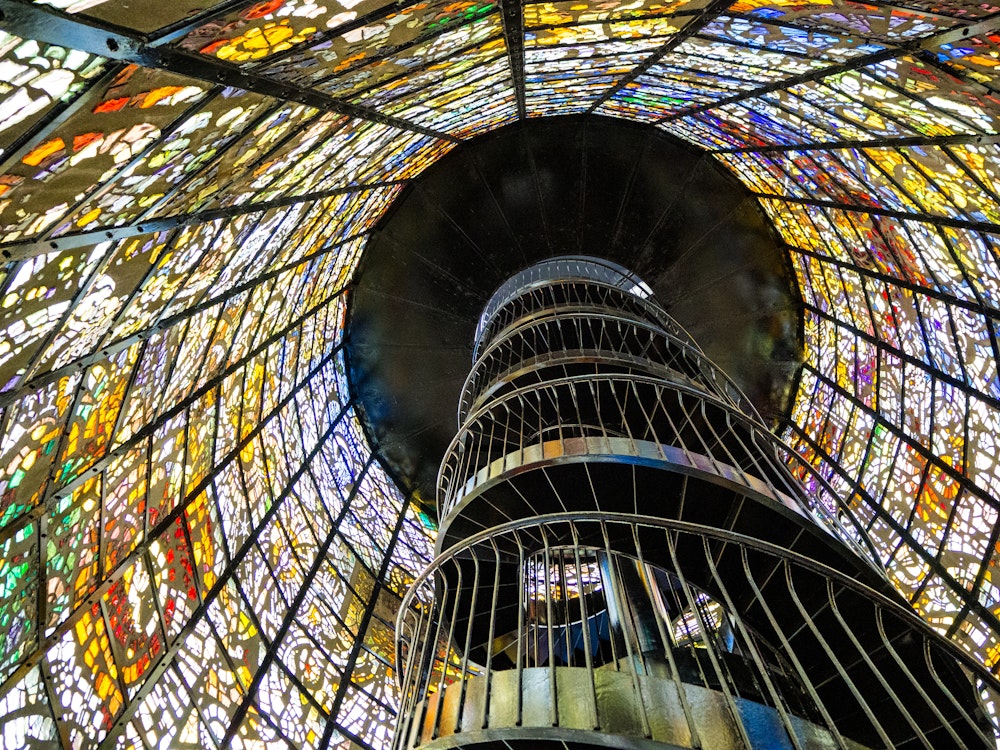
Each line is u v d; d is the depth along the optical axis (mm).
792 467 15617
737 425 9594
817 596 6387
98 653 6984
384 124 9031
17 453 5762
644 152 15352
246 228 8469
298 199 9188
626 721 4340
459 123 12297
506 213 16250
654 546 7379
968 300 9953
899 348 12617
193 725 7996
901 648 5926
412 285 16859
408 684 6402
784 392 17125
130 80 3695
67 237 4828
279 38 4402
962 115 6609
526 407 10844
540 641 10188
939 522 10875
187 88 4254
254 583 10555
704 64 8930
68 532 6738
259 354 11977
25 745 5734
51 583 6457
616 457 7160
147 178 5074
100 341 6586
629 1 6473
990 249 8727
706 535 5551
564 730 4395
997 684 4758
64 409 6336
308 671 10594
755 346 17078
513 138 15094
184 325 8516
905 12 5297
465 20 6172
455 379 17844
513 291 16250
